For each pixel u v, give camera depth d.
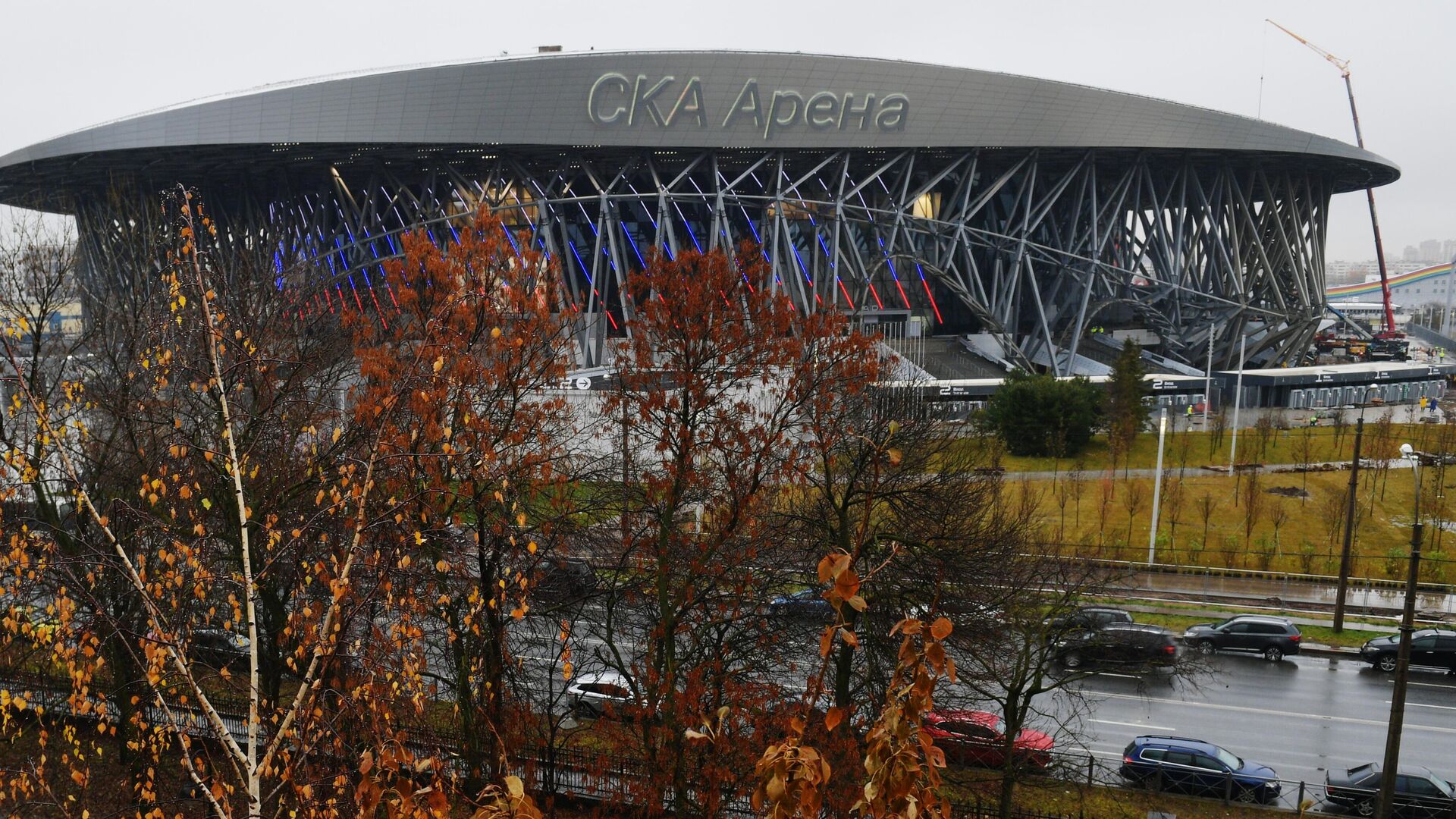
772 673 21.83
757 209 92.00
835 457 23.14
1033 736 24.22
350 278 77.69
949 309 107.75
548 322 17.78
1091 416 59.38
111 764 19.84
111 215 49.34
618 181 87.31
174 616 11.46
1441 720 26.95
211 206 99.69
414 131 80.12
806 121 83.19
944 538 19.94
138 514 11.60
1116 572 31.70
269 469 17.53
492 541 16.78
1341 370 84.69
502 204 88.12
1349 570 39.59
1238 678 30.08
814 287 89.38
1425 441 58.69
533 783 17.36
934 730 22.25
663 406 18.80
